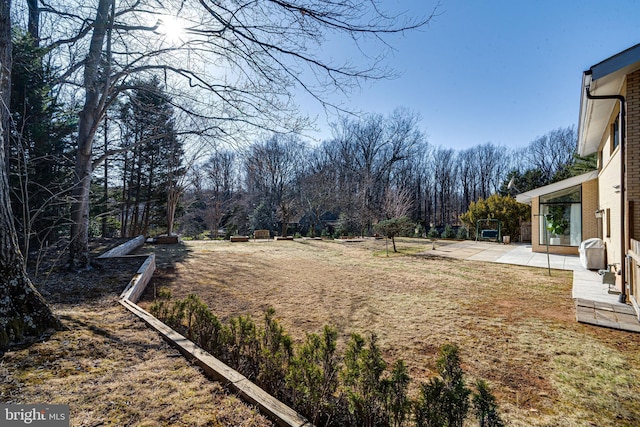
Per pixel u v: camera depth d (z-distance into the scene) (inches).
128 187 715.4
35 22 290.4
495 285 246.5
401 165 1196.5
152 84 248.8
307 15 147.3
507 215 708.0
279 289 229.1
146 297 197.3
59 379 77.7
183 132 254.2
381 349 126.4
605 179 306.3
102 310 139.6
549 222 335.9
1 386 72.4
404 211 788.0
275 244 573.3
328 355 87.7
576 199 437.7
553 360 116.3
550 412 84.6
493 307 185.9
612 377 103.6
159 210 790.5
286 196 1019.3
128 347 100.6
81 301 152.4
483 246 574.9
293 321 160.1
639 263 162.2
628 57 173.2
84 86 229.8
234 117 233.1
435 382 69.9
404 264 354.6
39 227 285.7
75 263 222.8
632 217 189.3
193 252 428.1
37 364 83.7
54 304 144.3
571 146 1192.8
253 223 1029.8
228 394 77.2
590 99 213.9
